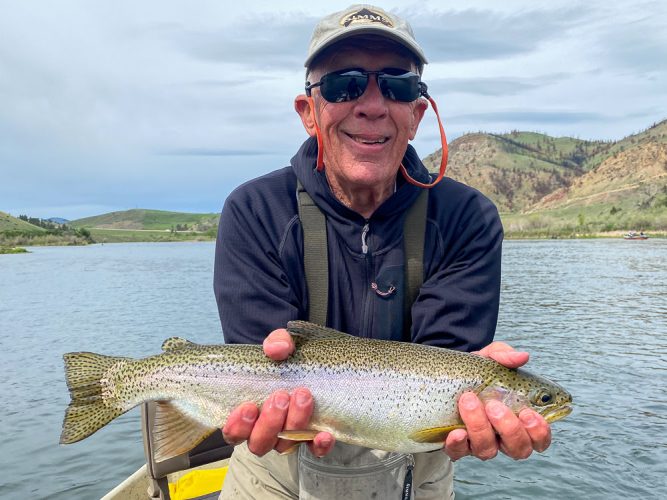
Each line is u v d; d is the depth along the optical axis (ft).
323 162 2.33
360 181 2.21
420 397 2.10
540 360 10.08
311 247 2.28
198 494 3.39
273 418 1.89
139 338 13.71
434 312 2.25
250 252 2.27
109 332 14.55
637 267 31.32
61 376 9.84
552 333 12.76
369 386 2.10
